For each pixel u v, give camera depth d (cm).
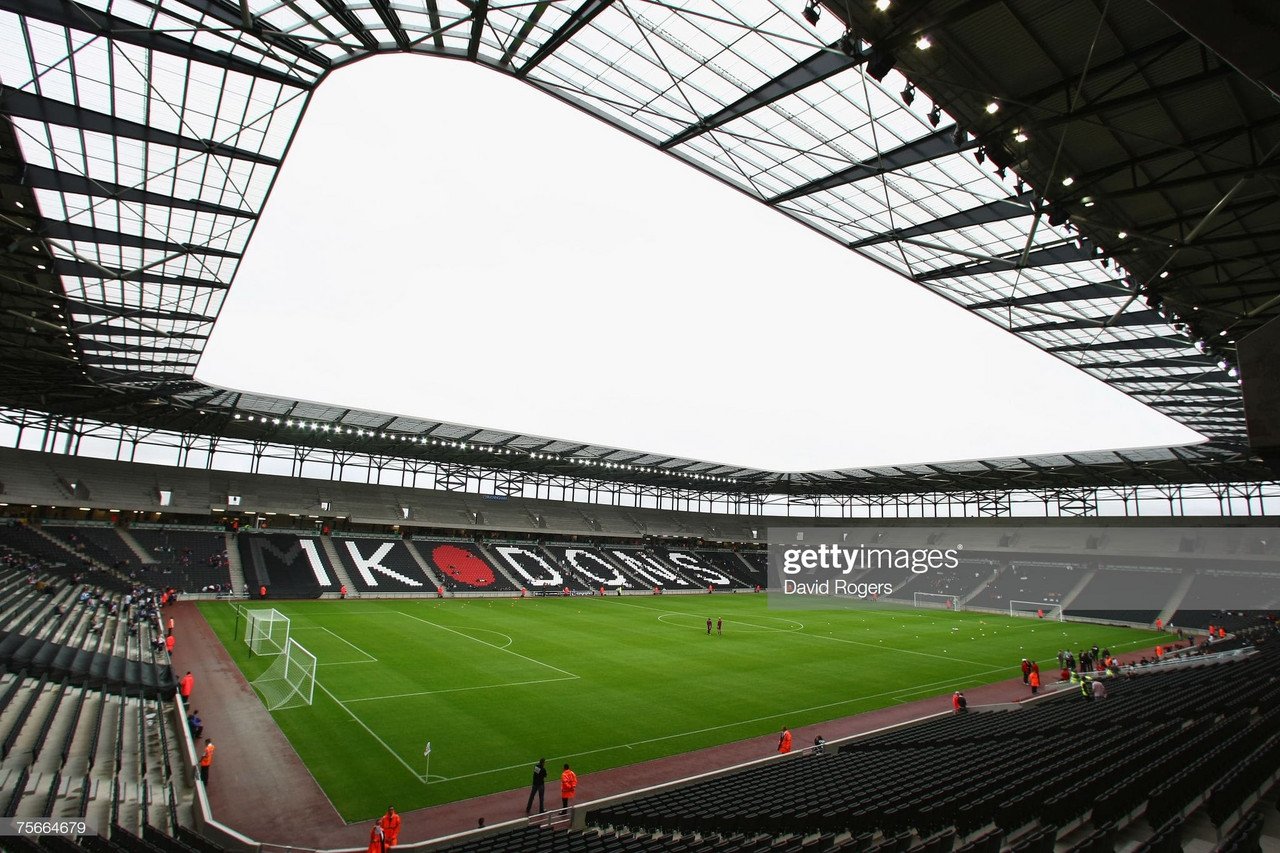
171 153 1967
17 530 4403
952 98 1430
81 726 1748
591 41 1603
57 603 3119
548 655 3341
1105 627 5553
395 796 1608
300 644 3316
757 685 2873
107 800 1338
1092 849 882
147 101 1772
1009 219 2081
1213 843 985
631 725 2231
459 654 3262
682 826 1286
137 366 3803
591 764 1877
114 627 3072
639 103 1814
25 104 1705
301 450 6100
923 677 3189
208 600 4728
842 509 8931
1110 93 1370
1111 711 2006
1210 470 5644
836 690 2844
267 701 2303
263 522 5825
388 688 2548
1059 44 1262
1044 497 7181
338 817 1488
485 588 6128
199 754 1791
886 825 1133
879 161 1877
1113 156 1584
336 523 6203
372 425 5022
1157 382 3581
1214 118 1416
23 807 1212
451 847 1232
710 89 1706
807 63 1552
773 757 1917
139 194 2138
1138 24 1196
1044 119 1434
